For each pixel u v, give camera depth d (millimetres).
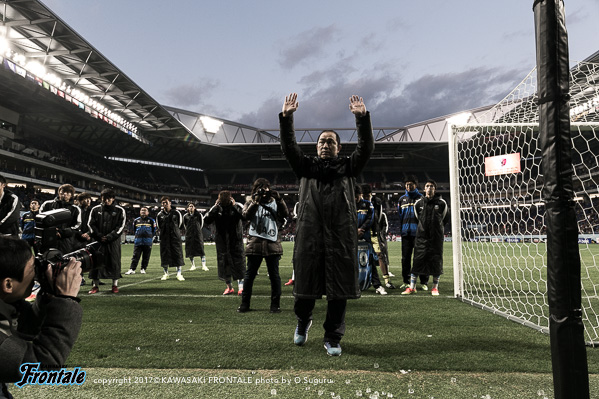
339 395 1866
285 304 4473
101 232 5273
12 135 28656
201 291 5629
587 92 3912
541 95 1341
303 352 2570
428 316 3725
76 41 19547
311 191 2467
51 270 1006
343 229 2396
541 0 1347
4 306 948
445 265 9508
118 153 43125
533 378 2092
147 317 3734
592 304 4359
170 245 7141
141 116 31828
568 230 1271
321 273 2393
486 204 6633
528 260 10547
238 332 3125
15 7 16750
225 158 49750
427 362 2352
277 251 3957
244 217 4016
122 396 1871
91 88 25750
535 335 3000
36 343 926
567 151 1291
